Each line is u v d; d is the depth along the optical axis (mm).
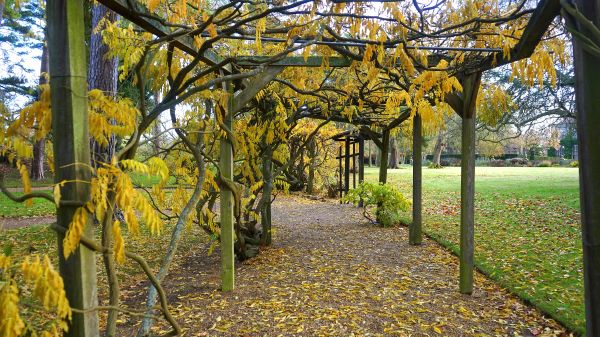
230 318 3137
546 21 2225
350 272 4430
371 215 9016
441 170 27062
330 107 5145
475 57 3074
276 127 4984
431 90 3486
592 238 1309
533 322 3053
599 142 1274
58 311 961
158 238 6391
